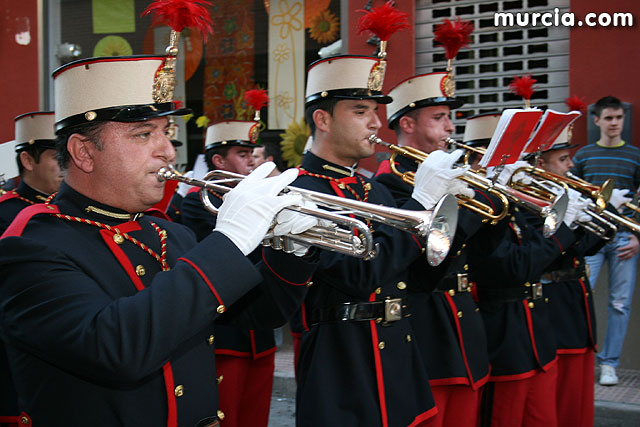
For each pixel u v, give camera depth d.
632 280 5.28
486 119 4.05
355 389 2.47
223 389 3.67
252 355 3.71
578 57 5.79
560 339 4.06
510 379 3.50
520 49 6.07
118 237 1.77
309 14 6.62
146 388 1.68
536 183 3.37
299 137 6.70
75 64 1.71
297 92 6.71
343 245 2.01
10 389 2.51
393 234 2.53
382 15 2.78
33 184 3.11
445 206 2.05
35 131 3.05
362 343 2.54
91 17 7.28
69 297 1.55
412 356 2.66
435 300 3.04
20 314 1.56
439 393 3.00
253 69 6.85
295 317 3.20
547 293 4.11
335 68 2.76
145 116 1.70
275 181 1.81
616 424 4.69
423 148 3.42
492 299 3.61
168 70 1.77
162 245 1.89
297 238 2.04
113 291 1.69
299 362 2.66
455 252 2.85
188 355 1.79
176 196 4.93
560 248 3.56
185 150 7.07
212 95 6.99
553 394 3.71
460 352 3.04
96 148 1.72
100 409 1.63
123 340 1.50
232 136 4.62
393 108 3.53
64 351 1.51
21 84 7.31
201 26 1.80
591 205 3.77
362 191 2.78
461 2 6.14
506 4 6.07
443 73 3.38
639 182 5.37
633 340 5.63
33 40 7.27
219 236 1.69
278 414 5.12
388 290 2.64
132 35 7.22
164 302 1.55
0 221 2.99
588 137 5.70
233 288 1.64
